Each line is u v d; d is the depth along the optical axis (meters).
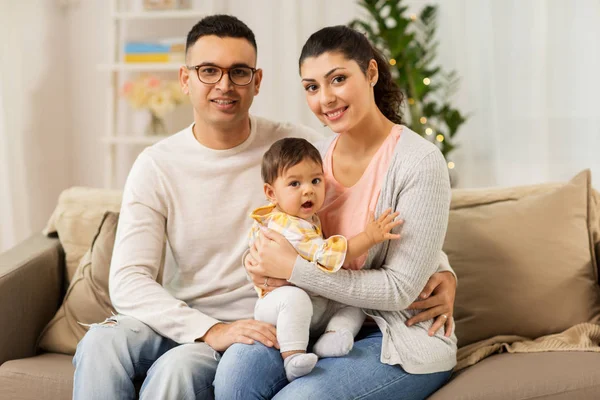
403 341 1.68
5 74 3.54
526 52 3.60
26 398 1.89
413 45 3.85
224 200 1.97
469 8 3.79
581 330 1.92
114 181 4.00
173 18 3.99
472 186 3.89
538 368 1.71
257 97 3.99
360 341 1.71
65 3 4.02
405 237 1.69
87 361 1.69
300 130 2.11
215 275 1.96
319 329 1.77
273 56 3.95
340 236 1.67
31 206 3.78
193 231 1.96
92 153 4.14
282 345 1.62
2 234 3.50
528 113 3.63
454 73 3.80
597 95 3.51
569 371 1.67
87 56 4.07
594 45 3.48
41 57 3.86
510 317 1.98
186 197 1.97
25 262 2.18
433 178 1.70
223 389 1.58
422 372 1.66
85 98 4.10
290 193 1.75
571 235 2.04
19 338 2.12
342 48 1.72
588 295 1.99
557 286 1.98
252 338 1.66
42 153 3.88
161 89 3.72
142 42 3.77
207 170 1.98
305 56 1.77
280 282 1.73
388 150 1.77
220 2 3.96
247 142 2.02
